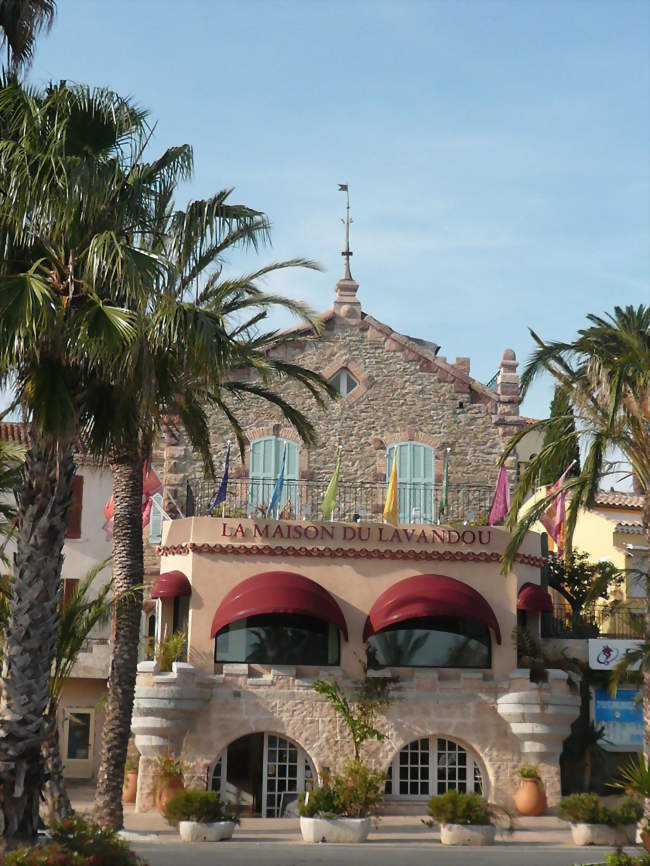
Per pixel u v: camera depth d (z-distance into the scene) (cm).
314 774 3397
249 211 2189
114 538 2923
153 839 2825
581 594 4016
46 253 2002
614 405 2844
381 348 4181
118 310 1859
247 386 3173
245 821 3234
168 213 2238
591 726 3631
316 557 3541
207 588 3484
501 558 3616
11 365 1891
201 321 1959
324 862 2519
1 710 1919
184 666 3334
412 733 3428
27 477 1961
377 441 4112
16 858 1795
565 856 2698
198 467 4022
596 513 4606
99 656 4159
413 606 3428
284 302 2997
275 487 3706
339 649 3500
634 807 3005
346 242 4272
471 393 4191
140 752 3369
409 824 3234
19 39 2197
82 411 1997
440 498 4084
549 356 3038
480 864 2533
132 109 2030
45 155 1875
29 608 1931
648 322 3044
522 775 3416
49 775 1953
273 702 3397
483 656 3556
